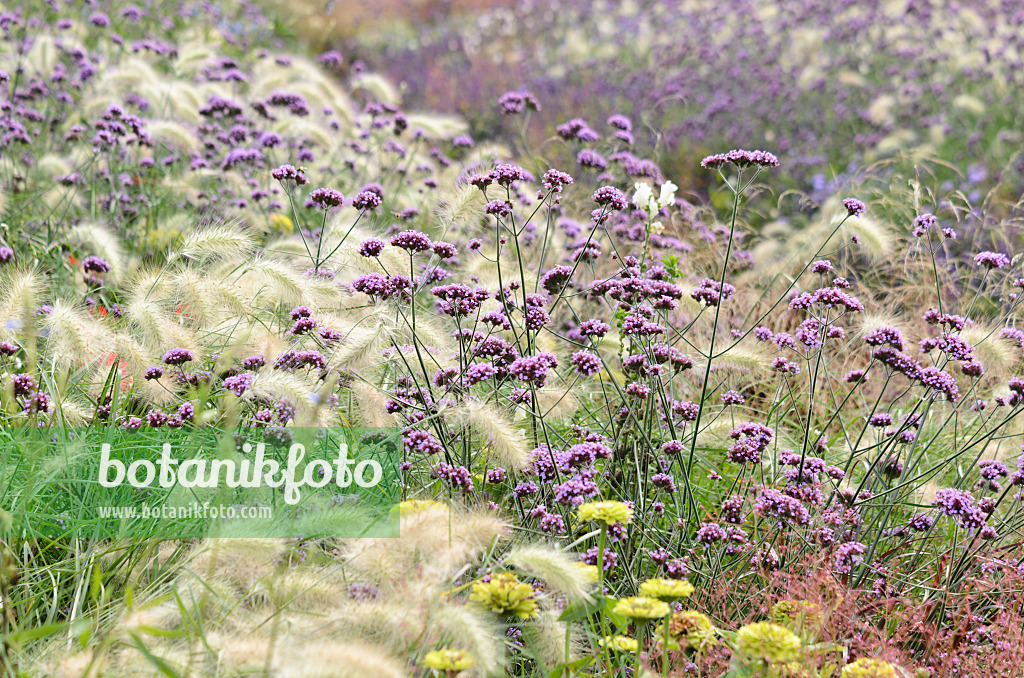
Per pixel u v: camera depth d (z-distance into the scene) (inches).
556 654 116.5
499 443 130.7
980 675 127.5
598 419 179.8
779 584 137.8
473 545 114.9
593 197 167.6
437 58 663.1
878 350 151.6
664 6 648.4
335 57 369.4
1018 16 499.8
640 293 154.7
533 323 153.5
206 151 279.3
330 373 138.6
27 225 231.9
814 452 164.9
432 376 156.5
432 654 102.0
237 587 122.4
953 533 159.9
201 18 462.0
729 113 437.7
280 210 269.7
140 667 102.0
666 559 138.3
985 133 409.4
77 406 152.9
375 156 307.4
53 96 297.6
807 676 111.3
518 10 743.1
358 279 144.4
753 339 190.7
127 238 241.0
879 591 138.7
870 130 420.2
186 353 150.6
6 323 149.2
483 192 167.8
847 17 551.8
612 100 481.7
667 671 116.2
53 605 122.9
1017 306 207.6
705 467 177.0
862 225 182.4
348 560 112.6
